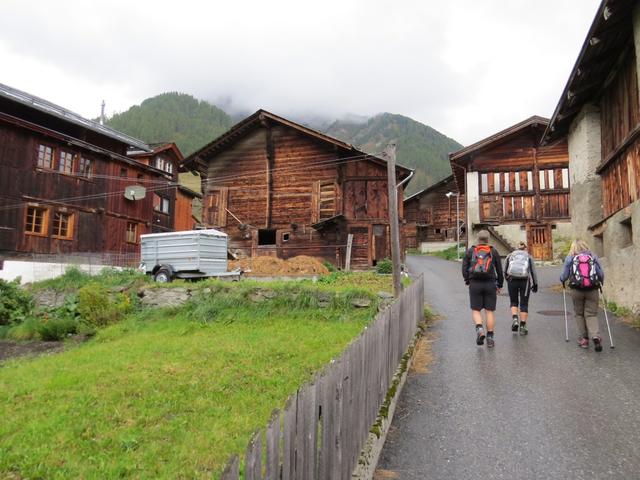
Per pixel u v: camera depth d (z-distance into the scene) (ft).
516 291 28.25
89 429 16.46
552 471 12.14
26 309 49.11
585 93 41.55
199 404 18.56
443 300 44.32
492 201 81.61
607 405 16.25
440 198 164.14
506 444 13.75
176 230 114.21
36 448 14.97
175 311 42.50
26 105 67.05
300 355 25.77
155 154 110.73
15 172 64.23
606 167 39.50
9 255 62.69
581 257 24.27
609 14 29.58
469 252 26.35
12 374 25.72
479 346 25.64
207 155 83.35
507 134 80.38
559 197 79.05
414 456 13.29
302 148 79.10
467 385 19.07
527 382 19.03
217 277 52.37
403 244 74.33
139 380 22.20
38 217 68.18
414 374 21.01
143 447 14.92
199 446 14.67
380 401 15.75
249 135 82.28
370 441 12.94
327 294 38.27
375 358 15.05
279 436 7.72
